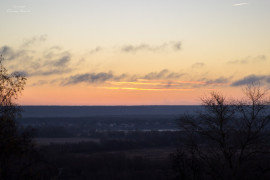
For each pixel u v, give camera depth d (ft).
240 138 94.12
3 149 65.72
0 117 67.67
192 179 100.73
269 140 93.76
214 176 95.30
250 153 92.79
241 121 95.71
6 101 74.74
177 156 103.24
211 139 97.66
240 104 95.71
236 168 91.76
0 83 74.69
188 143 98.94
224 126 96.68
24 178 79.15
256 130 93.86
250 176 92.48
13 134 69.56
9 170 77.10
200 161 98.63
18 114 75.92
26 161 80.53
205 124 97.91
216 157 95.66
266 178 92.58
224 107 96.17
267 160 92.63
